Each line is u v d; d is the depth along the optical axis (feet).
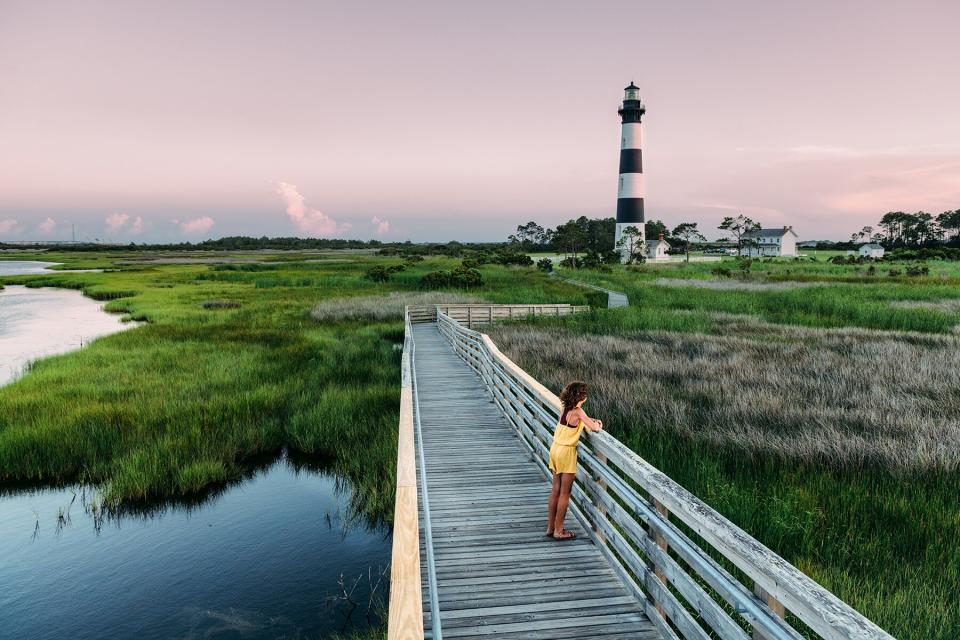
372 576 25.58
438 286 160.76
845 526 22.61
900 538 21.74
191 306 123.13
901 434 32.71
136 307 121.49
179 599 23.86
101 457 37.76
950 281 150.30
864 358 55.72
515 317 98.78
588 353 59.31
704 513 11.03
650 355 57.93
